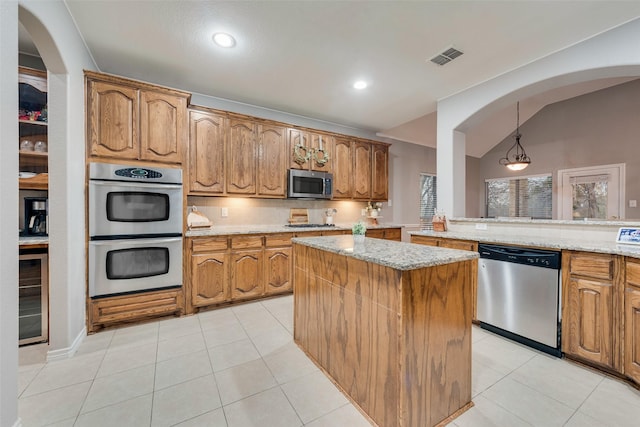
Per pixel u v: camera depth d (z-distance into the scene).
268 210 3.96
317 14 2.01
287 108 3.85
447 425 1.40
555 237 2.52
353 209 4.82
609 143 4.91
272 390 1.67
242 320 2.71
